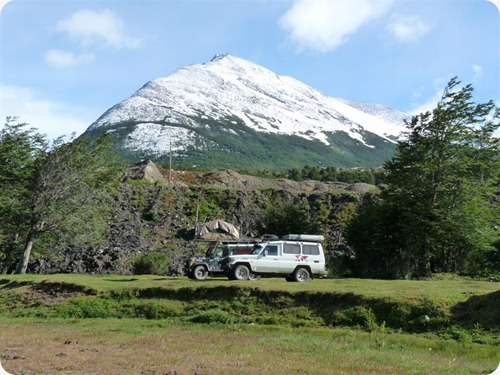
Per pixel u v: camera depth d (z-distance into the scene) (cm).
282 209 4656
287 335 2009
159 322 2348
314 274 3008
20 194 4316
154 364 1429
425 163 4022
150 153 18750
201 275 3098
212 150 19800
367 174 12438
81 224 4409
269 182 8950
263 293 2473
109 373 1321
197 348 1691
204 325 2266
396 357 1611
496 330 1941
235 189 6750
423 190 4047
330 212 6084
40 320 2481
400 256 4091
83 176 4497
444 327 2034
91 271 4384
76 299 2728
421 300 2177
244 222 6012
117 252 4653
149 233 5400
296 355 1593
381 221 4097
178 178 8806
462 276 3919
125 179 7700
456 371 1444
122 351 1625
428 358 1633
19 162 4338
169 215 5912
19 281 3228
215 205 6312
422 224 3959
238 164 18462
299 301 2388
